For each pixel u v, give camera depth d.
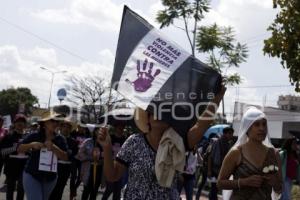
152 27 4.37
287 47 9.78
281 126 34.81
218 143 11.95
